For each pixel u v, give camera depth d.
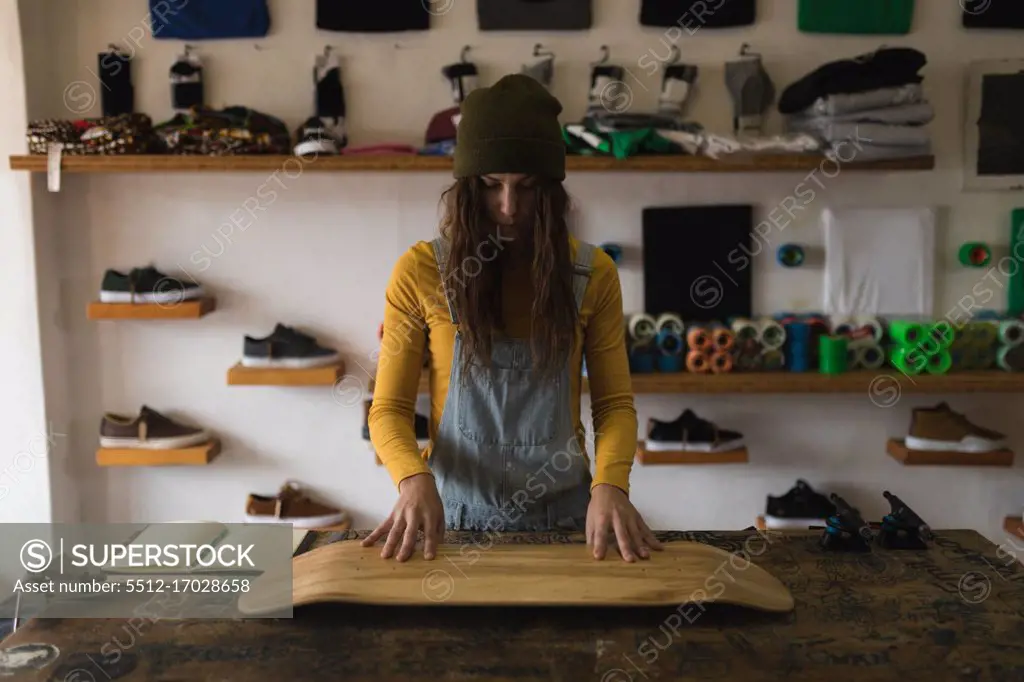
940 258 3.19
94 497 3.25
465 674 1.10
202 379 3.21
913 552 1.49
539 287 1.51
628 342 3.09
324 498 3.29
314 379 3.01
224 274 3.16
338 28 3.01
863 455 3.27
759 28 3.06
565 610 1.26
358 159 2.80
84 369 3.19
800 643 1.18
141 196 3.11
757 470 3.28
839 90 2.82
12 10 2.87
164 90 3.07
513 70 3.07
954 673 1.10
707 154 2.80
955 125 3.12
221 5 3.00
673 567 1.32
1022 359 3.02
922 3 3.06
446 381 1.61
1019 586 1.35
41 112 2.99
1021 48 3.08
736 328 3.05
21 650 1.16
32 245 2.98
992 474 3.28
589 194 3.14
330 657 1.14
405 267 1.57
